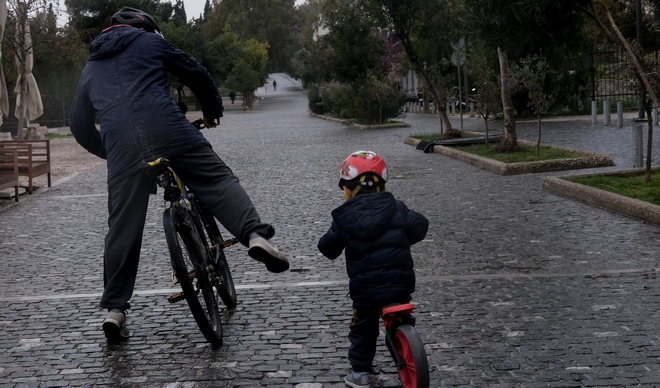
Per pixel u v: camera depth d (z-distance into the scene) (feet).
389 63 171.94
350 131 101.45
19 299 22.20
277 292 22.00
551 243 27.32
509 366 15.55
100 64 17.12
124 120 16.33
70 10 180.14
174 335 18.30
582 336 17.19
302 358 16.47
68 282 24.32
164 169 15.89
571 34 99.09
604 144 62.34
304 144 80.69
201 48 268.41
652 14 45.96
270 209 37.68
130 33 17.19
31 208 41.91
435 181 45.62
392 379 15.12
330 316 19.43
